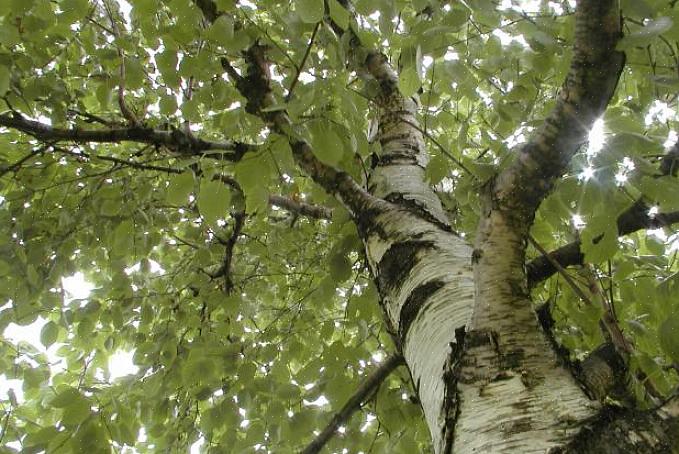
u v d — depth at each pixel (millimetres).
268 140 1811
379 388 3010
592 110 1405
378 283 2113
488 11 1999
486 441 1151
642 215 1966
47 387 3484
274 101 2188
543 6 2570
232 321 3775
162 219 4016
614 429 1096
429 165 2156
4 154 3562
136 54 3402
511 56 2670
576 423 1126
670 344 1576
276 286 4652
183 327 4137
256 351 3238
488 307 1415
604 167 1628
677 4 1841
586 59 1353
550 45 2098
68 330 3852
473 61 2729
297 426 2801
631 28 1684
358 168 2697
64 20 2352
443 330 1606
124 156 3904
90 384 3354
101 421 2422
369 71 3162
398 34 2502
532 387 1250
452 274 1837
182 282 4363
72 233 3605
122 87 2844
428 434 3100
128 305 3879
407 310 1821
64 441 2355
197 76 2367
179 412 3756
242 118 2398
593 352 1604
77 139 2795
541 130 1460
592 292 2125
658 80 1824
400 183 2627
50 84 3037
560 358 1349
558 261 2105
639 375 1892
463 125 2680
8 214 3541
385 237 2166
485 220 1533
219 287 4199
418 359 1640
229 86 2719
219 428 3061
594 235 1679
